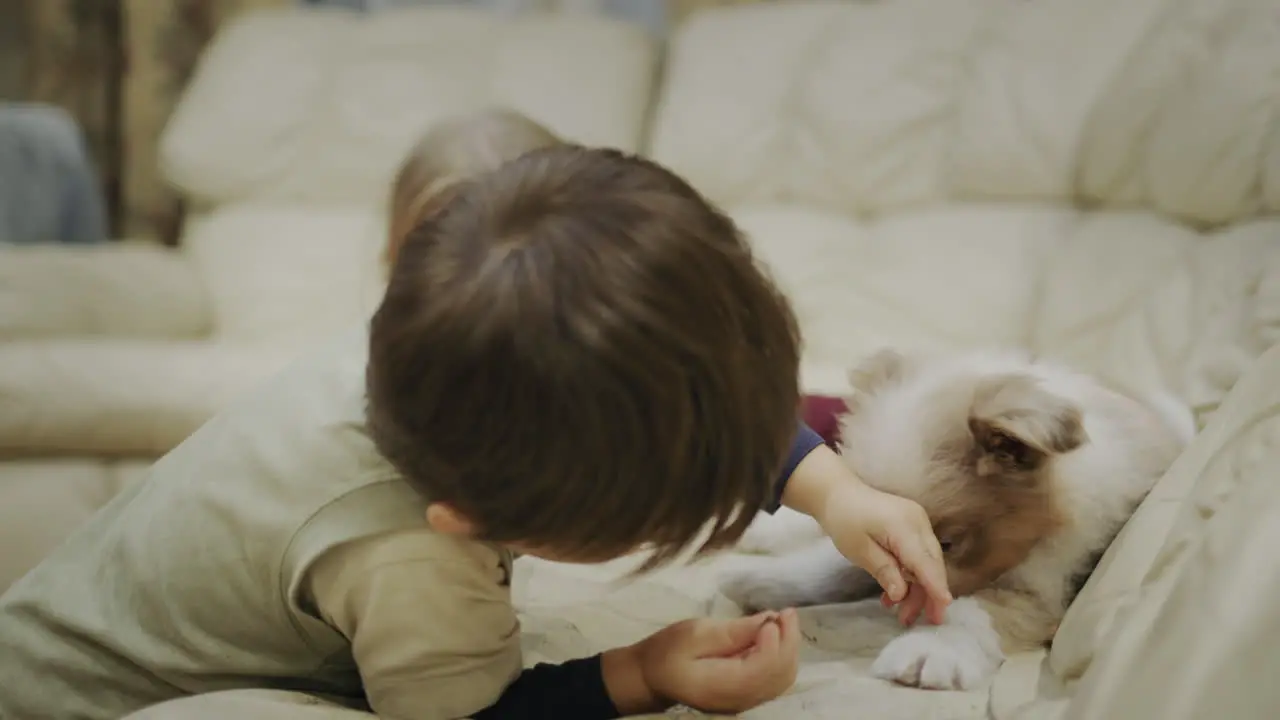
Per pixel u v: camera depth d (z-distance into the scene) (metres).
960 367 1.11
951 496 0.99
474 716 0.82
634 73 2.40
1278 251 1.41
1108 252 1.72
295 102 2.42
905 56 2.07
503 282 0.68
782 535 1.23
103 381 1.54
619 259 0.68
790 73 2.20
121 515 0.94
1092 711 0.65
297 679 0.87
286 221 2.38
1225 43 1.64
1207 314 1.46
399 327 0.71
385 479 0.79
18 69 3.02
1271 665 0.58
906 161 2.05
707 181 2.21
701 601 1.09
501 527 0.71
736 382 0.69
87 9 2.90
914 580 0.93
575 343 0.66
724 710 0.82
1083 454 1.00
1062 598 0.99
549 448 0.67
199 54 2.88
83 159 2.51
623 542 0.70
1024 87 1.91
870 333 1.97
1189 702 0.59
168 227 2.94
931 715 0.81
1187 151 1.62
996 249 1.89
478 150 1.18
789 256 2.08
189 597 0.84
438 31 2.48
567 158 0.77
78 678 0.86
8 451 1.54
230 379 1.57
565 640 0.99
